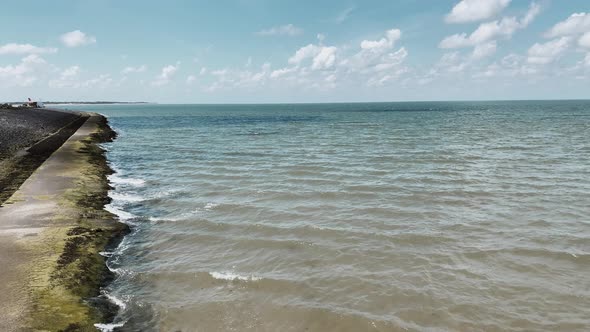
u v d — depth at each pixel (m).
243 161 32.12
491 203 18.80
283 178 25.12
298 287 10.95
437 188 21.81
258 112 168.12
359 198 20.05
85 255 12.12
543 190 21.00
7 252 11.71
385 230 15.30
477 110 153.12
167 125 83.25
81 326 8.44
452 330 8.95
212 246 14.01
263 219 16.86
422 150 37.28
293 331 8.98
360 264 12.34
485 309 9.77
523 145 39.84
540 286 10.85
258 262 12.62
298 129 67.06
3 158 27.84
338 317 9.48
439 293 10.52
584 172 25.62
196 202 19.66
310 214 17.48
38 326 8.05
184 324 9.27
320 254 13.16
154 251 13.56
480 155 33.53
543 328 9.01
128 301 10.24
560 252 13.00
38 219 14.88
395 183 23.17
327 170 27.59
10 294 9.27
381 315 9.54
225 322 9.35
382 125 74.94
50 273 10.45
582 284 10.95
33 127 52.47
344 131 61.59
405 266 12.16
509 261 12.41
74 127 62.25
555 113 117.25
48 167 25.58
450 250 13.30
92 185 21.55
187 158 34.41
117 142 48.84
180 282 11.34
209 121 97.38
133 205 19.17
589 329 8.95
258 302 10.22
